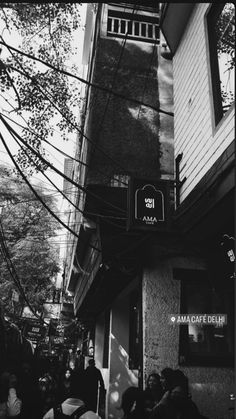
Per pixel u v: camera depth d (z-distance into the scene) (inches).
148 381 200.8
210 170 240.5
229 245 282.0
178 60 356.8
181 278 289.7
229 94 248.5
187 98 321.1
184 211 272.2
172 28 349.1
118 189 340.2
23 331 917.8
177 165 326.6
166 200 283.6
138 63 455.2
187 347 271.7
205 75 285.7
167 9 330.6
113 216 328.2
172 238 300.8
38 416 274.4
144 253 296.4
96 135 406.9
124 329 445.4
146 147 408.8
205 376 265.9
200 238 291.4
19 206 868.0
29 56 227.8
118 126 415.2
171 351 270.7
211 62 277.9
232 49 247.3
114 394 415.8
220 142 246.5
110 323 461.1
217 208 233.9
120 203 335.3
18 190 867.4
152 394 192.2
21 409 265.6
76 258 563.5
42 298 1103.6
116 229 318.7
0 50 264.2
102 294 445.1
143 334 275.1
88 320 647.1
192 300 288.0
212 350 275.0
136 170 396.2
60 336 1069.8
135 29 480.4
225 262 285.0
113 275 342.6
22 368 337.4
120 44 463.2
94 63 453.4
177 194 314.2
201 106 288.0
